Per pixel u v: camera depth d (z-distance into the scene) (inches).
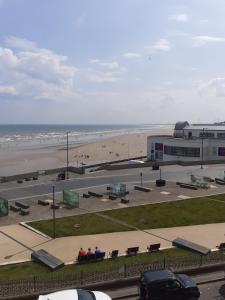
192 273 988.6
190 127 4397.1
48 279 945.5
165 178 2645.2
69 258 1161.4
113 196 1998.0
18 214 1727.4
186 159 3796.8
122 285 932.0
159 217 1621.6
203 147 3720.5
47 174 2876.5
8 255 1206.3
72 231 1448.1
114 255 1141.1
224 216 1626.5
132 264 1021.2
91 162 4950.8
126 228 1475.1
